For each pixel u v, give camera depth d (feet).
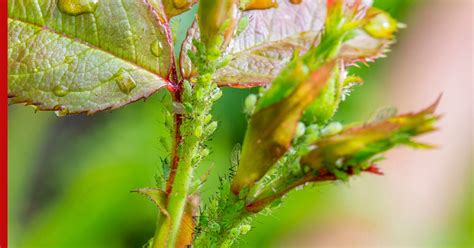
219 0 0.59
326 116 0.57
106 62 0.62
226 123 1.43
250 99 0.58
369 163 0.57
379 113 0.57
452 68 1.92
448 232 1.67
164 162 0.62
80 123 1.65
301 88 0.56
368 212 1.58
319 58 0.57
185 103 0.60
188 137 0.61
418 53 1.94
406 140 0.55
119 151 1.44
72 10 0.61
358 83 0.61
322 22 0.65
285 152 0.58
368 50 0.61
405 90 1.87
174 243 0.60
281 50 0.64
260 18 0.64
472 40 1.94
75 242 1.39
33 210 1.69
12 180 1.71
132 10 0.62
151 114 1.45
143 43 0.62
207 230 0.60
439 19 1.98
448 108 1.87
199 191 0.62
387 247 1.55
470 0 1.98
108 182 1.40
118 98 0.62
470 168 1.77
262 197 0.59
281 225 1.39
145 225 1.41
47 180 1.71
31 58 0.61
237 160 0.61
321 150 0.57
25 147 1.74
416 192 1.67
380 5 1.67
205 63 0.60
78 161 1.59
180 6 0.63
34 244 1.41
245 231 0.60
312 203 1.43
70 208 1.41
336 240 1.46
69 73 0.61
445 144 1.80
